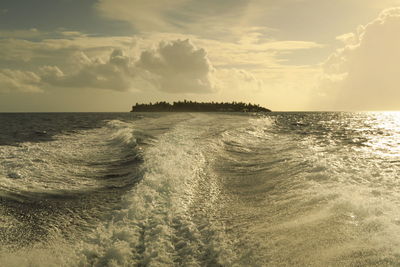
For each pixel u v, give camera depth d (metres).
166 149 10.21
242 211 4.98
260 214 4.81
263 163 8.88
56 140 13.79
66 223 4.55
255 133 16.38
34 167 7.95
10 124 27.12
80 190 6.23
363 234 3.82
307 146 11.84
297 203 5.20
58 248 3.75
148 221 4.48
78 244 3.83
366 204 4.76
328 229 4.05
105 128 20.20
